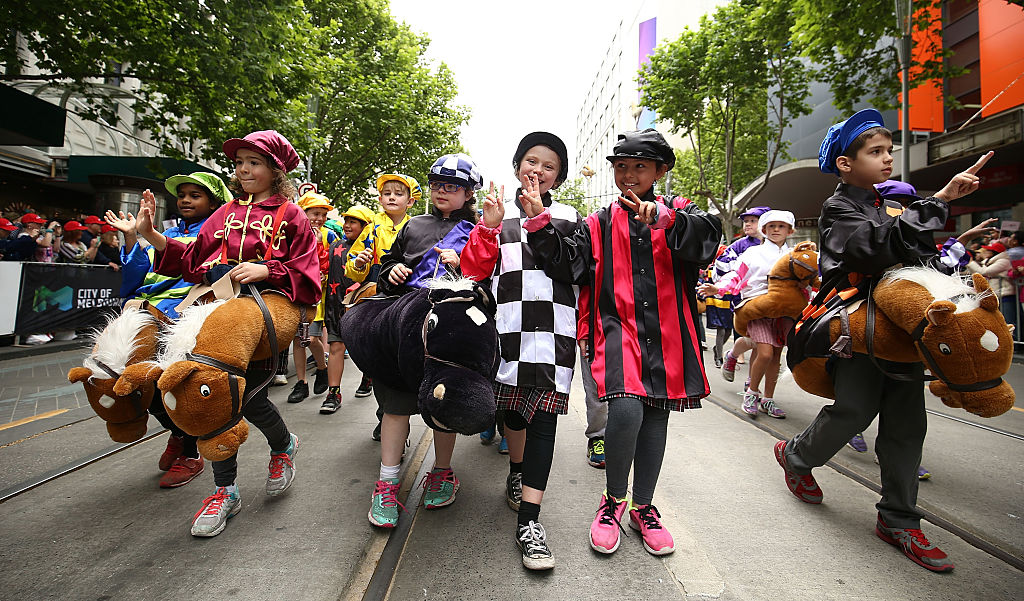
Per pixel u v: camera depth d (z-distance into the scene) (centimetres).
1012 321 801
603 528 211
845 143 231
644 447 218
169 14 638
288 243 239
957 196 199
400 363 196
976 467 304
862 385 220
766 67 1410
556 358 207
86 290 775
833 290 235
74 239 839
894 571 197
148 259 264
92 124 1374
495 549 211
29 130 776
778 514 245
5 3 583
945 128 1386
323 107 1441
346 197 1747
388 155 1602
